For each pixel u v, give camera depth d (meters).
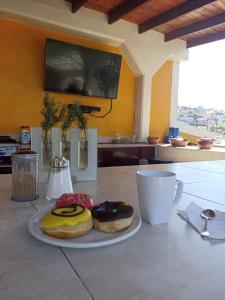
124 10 3.02
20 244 0.51
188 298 0.37
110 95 3.58
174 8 3.02
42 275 0.41
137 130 3.90
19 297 0.36
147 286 0.39
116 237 0.51
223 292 0.38
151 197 0.62
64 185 0.82
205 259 0.48
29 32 3.04
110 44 3.58
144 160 3.44
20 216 0.67
